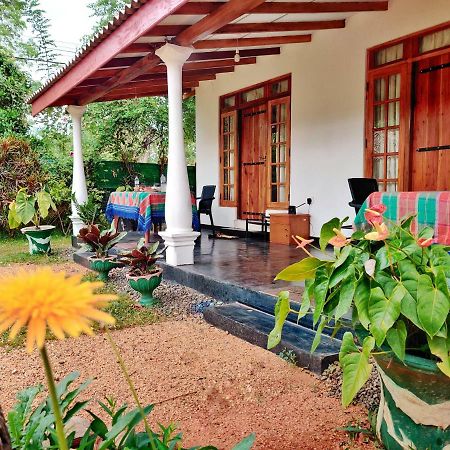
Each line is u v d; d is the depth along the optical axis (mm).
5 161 9461
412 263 1563
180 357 2877
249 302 3746
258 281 4020
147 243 6012
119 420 1161
